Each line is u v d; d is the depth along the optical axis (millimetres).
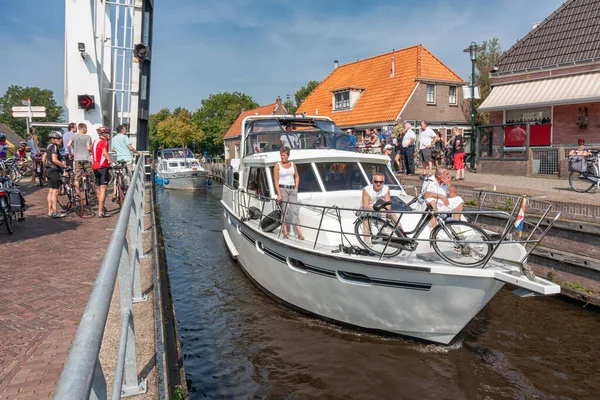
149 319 4469
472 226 6047
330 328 7594
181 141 63500
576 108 17281
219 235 15648
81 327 1467
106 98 13930
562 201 9523
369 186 7320
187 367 6664
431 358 6691
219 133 66500
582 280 8906
